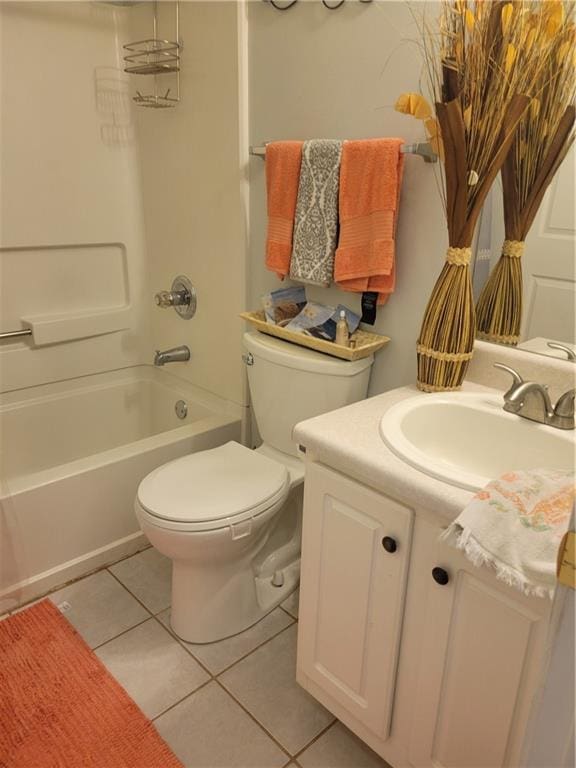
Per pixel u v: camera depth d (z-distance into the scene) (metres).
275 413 1.80
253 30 1.75
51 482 1.78
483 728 1.02
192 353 2.38
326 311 1.75
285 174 1.66
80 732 1.40
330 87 1.61
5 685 1.52
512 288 1.38
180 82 2.04
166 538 1.47
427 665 1.09
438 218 1.46
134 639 1.69
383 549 1.12
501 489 0.92
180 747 1.38
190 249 2.23
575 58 1.16
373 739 1.29
